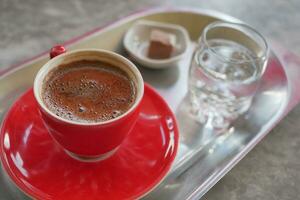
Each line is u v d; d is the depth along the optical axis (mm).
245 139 268
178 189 232
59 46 247
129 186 219
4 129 237
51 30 373
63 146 223
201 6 444
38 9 396
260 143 281
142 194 214
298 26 427
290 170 266
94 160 231
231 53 290
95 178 222
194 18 358
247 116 286
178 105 290
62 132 206
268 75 314
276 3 462
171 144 241
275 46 350
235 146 262
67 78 239
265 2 462
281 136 288
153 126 253
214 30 290
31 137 239
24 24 375
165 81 309
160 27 345
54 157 230
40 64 291
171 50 327
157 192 230
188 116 282
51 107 221
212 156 254
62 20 387
